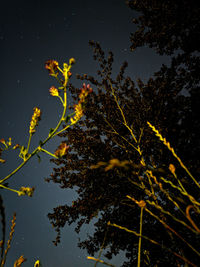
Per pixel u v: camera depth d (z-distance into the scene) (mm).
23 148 689
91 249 1870
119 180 1632
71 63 798
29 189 575
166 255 1245
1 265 517
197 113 1454
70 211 1901
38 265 653
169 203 1417
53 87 785
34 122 706
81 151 1977
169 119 1604
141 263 1406
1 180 619
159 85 1900
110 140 2025
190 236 1178
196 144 1456
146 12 1699
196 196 1334
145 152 1730
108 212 1890
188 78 1788
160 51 1812
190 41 1600
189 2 1398
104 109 2051
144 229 1497
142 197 1655
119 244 1654
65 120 751
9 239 574
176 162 1522
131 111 1961
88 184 1906
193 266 585
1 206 435
